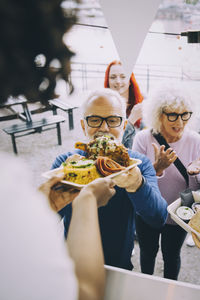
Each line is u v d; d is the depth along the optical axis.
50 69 0.43
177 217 1.23
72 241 0.48
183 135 1.65
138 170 1.07
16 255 0.33
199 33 1.73
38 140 4.64
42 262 0.34
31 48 0.38
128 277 0.85
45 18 0.38
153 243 1.71
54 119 4.46
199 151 1.62
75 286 0.37
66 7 0.41
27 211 0.35
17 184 0.37
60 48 0.42
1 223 0.33
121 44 0.98
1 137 4.74
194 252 2.34
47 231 0.36
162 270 2.19
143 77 5.93
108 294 0.81
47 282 0.33
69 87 0.49
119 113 1.33
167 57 6.38
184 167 1.58
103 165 0.96
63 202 0.90
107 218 1.31
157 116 1.60
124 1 0.91
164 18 3.68
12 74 0.38
